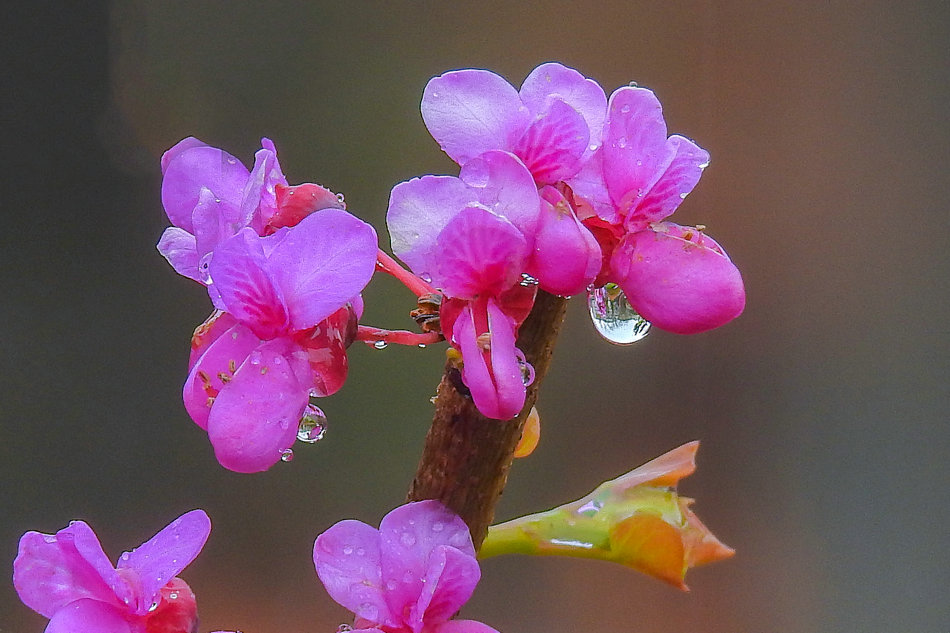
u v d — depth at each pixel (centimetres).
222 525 66
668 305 37
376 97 67
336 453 66
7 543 65
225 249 36
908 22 66
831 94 67
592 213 37
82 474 66
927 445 66
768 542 67
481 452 37
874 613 66
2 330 67
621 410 67
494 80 36
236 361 37
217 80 67
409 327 65
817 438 67
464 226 36
